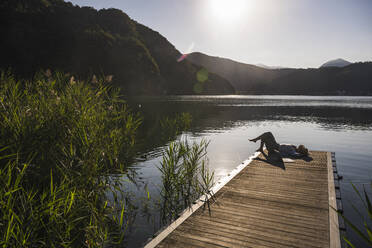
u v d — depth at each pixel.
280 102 76.56
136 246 4.41
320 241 3.95
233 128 21.70
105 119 6.87
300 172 7.86
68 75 6.42
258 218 4.78
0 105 4.95
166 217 5.54
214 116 32.25
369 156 11.87
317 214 4.90
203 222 4.64
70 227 3.78
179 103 57.94
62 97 5.89
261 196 5.90
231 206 5.35
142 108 38.91
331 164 8.73
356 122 26.67
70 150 5.21
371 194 7.19
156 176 8.29
